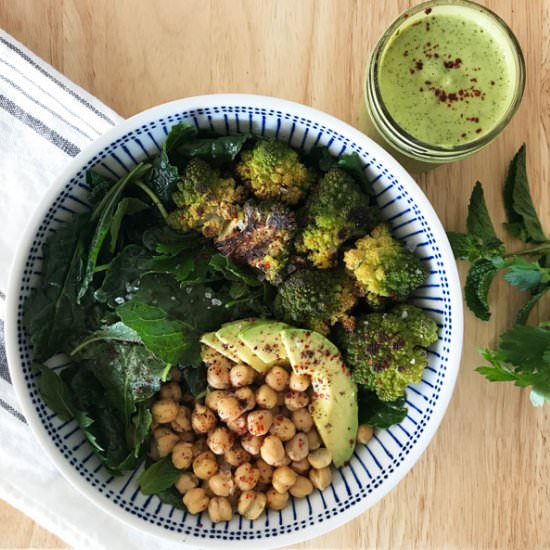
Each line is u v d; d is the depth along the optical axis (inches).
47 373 13.6
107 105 15.4
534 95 15.7
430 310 13.9
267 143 13.4
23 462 15.1
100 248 14.0
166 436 14.2
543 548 15.4
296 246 13.8
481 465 15.4
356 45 15.6
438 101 14.0
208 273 14.2
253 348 13.7
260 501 14.0
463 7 13.7
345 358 14.0
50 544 15.3
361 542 15.3
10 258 15.4
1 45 15.1
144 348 14.1
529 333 13.8
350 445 14.2
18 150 15.3
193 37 15.6
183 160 14.1
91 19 15.6
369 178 13.9
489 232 14.8
